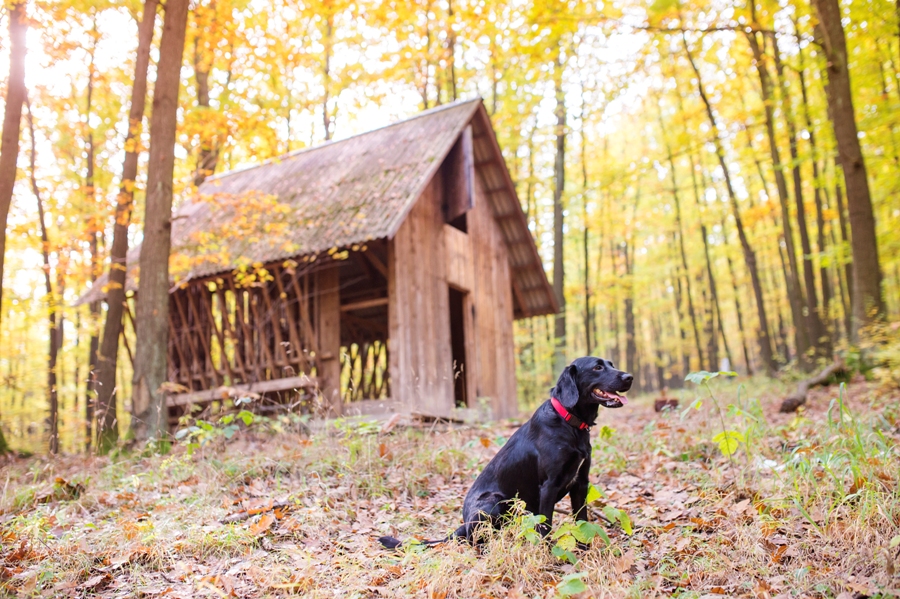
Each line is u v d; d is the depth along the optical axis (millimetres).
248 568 4387
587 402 4652
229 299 16469
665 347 33781
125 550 4645
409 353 11953
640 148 28953
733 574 3961
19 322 19359
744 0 13180
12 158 8750
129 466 7609
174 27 9492
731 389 15016
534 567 4105
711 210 25656
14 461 9797
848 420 6406
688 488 5898
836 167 15781
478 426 10672
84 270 12430
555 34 11359
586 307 23062
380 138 15000
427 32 16125
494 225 16062
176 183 11188
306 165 15422
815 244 26453
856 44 13555
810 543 4164
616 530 5051
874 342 11914
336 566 4449
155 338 9109
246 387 12539
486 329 15016
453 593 3891
